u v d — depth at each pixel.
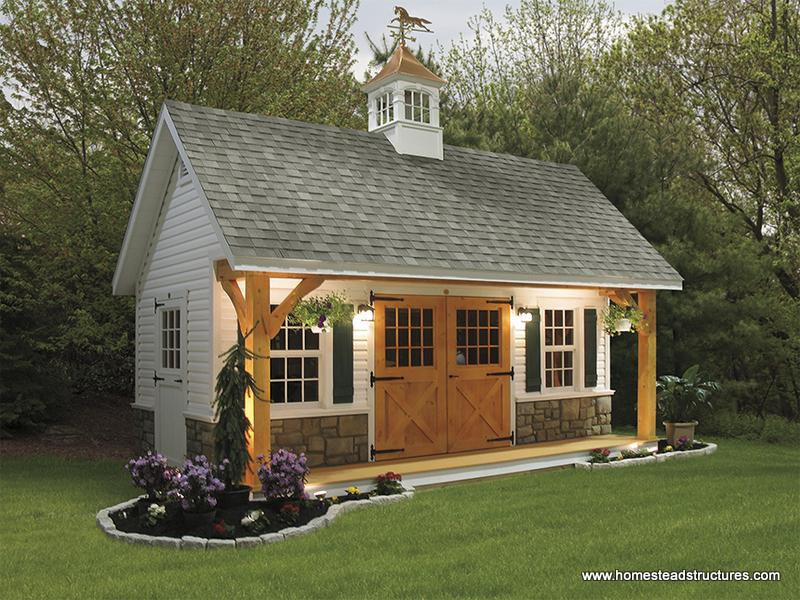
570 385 13.13
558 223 12.69
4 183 15.85
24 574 6.29
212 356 9.81
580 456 11.75
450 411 11.40
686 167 18.30
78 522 8.13
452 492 9.67
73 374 17.00
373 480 9.58
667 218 17.02
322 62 18.39
